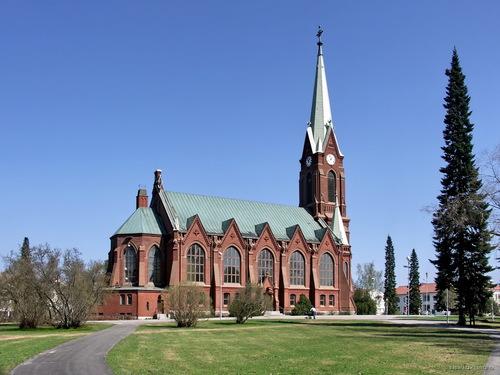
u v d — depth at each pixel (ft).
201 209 400.26
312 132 474.90
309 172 469.16
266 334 181.06
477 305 266.98
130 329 208.85
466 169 277.44
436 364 98.53
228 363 100.48
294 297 408.05
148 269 362.12
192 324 230.89
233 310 263.08
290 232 424.87
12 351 118.42
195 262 371.76
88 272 231.50
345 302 430.20
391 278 615.57
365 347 132.36
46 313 222.89
